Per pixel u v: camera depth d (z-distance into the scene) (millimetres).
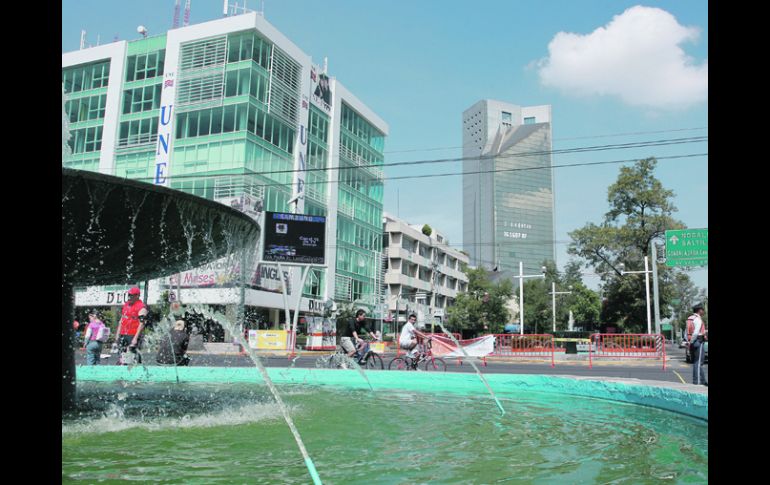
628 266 42938
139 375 11203
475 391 9367
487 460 3846
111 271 6008
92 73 39750
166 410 6441
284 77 39750
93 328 11625
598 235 43344
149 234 5508
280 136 39219
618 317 45312
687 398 6207
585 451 4207
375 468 3572
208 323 31156
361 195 51562
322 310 43281
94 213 4938
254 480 3238
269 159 37844
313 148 43625
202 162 35938
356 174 50656
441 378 10164
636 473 3490
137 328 10719
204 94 36562
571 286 72188
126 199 5008
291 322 40750
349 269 48750
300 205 41000
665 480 3307
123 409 6461
